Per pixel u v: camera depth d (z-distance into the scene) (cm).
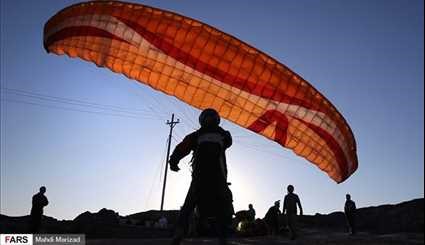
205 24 1066
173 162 527
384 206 3241
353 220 2034
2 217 2756
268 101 1100
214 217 502
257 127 1122
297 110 1109
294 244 1277
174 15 1075
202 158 509
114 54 1107
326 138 1152
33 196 1648
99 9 1104
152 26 1080
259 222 2133
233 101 1098
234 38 1066
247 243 1261
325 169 1216
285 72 1082
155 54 1088
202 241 1127
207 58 1077
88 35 1116
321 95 1112
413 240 1345
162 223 2961
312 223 3133
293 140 1139
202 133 527
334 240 1388
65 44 1146
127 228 2764
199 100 1108
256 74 1082
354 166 1264
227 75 1082
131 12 1088
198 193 496
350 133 1198
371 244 1241
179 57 1082
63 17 1148
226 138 532
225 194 498
